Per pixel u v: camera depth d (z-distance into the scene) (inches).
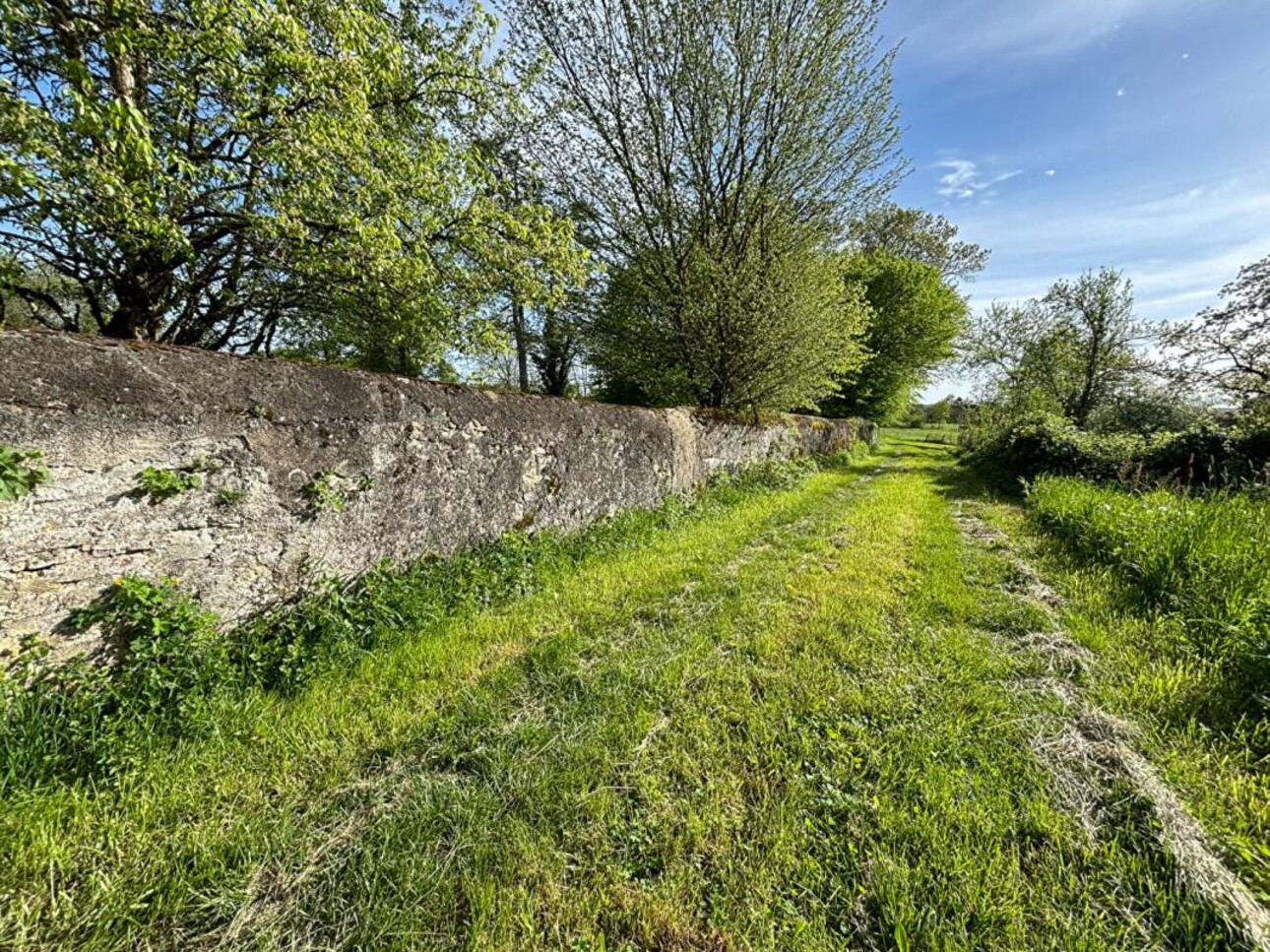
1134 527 183.0
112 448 89.6
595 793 78.9
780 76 337.1
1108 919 59.0
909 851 68.5
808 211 384.5
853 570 186.1
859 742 89.6
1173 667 113.3
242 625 109.3
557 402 210.7
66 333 87.2
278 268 255.4
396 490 144.6
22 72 169.3
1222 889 60.4
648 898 62.6
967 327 910.4
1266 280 382.0
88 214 161.3
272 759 85.1
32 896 58.9
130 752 79.2
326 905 61.3
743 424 386.0
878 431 1055.6
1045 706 101.4
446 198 248.4
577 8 330.3
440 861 67.2
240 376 110.1
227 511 106.8
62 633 83.7
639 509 255.1
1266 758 82.8
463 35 261.0
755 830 72.2
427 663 118.2
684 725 96.1
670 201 388.2
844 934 58.4
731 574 182.1
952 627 139.0
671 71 345.7
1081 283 666.2
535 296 303.9
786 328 380.2
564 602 155.8
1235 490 277.6
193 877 63.6
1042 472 393.4
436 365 442.0
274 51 166.7
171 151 161.3
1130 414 608.7
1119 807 74.7
